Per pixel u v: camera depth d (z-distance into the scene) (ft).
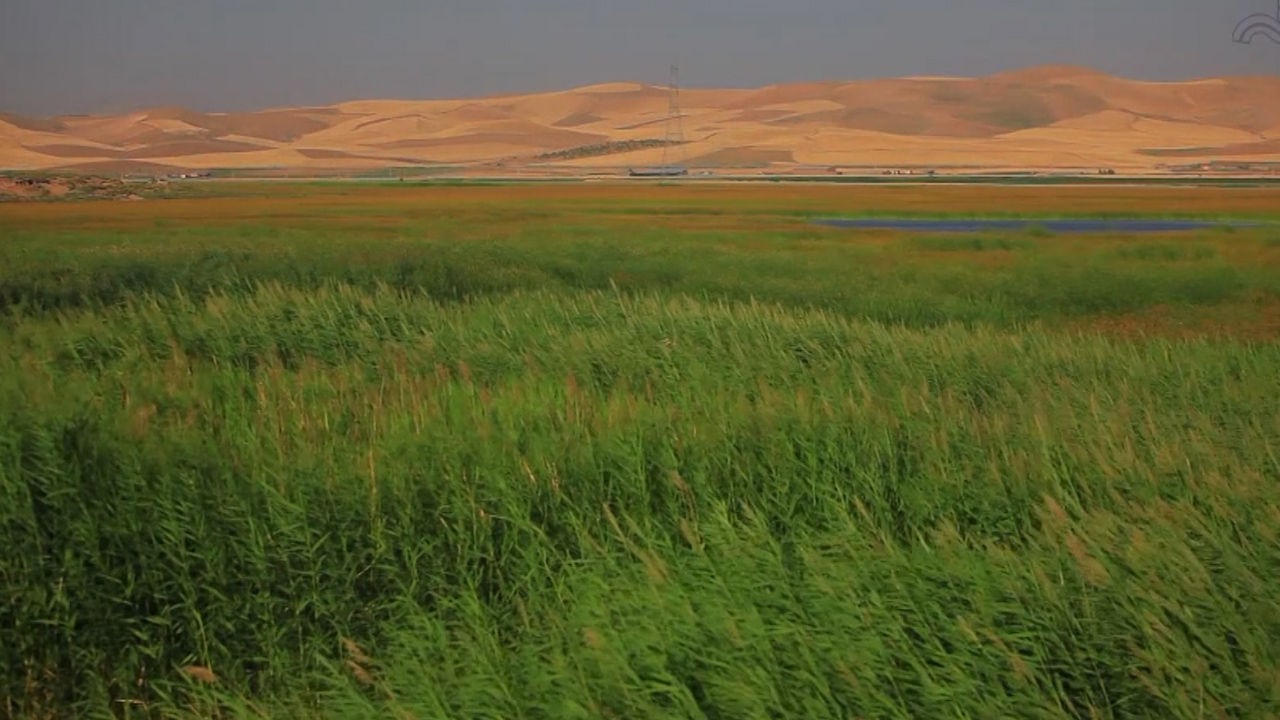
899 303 81.87
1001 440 32.68
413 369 43.73
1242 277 98.32
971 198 284.41
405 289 78.38
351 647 23.15
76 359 45.68
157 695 24.59
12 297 73.61
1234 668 19.86
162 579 26.07
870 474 30.55
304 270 85.20
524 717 20.51
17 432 28.48
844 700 19.65
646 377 43.37
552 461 30.14
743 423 32.89
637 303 57.93
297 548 26.76
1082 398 39.42
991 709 19.31
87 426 29.19
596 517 28.63
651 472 30.58
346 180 496.23
